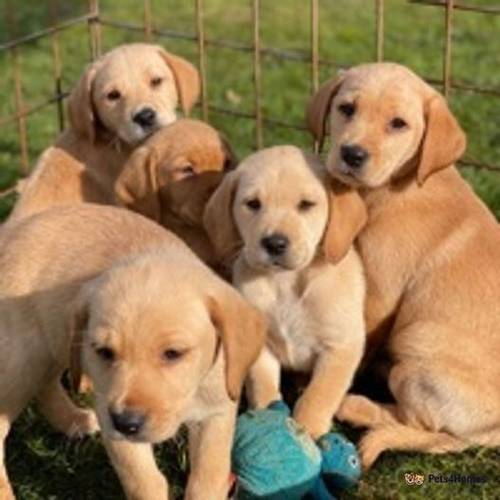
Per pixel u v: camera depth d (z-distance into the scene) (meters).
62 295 1.20
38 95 2.11
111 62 1.60
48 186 1.59
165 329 1.09
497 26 2.33
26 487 1.29
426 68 2.14
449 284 1.35
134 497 1.18
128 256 1.17
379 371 1.42
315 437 1.29
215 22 2.41
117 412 1.08
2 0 2.59
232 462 1.22
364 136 1.32
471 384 1.31
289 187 1.30
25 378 1.23
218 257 1.38
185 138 1.46
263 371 1.34
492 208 1.68
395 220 1.37
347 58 2.20
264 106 2.01
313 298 1.34
